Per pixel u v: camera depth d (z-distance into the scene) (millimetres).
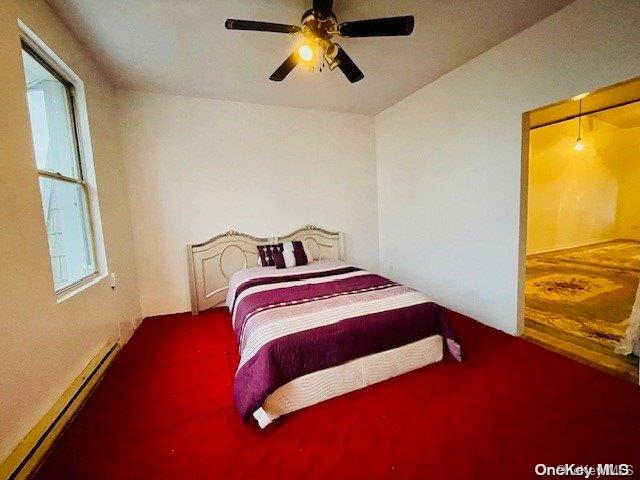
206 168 3328
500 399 1648
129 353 2357
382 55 2514
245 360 1619
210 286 3371
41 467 1283
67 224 2068
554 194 5648
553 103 2072
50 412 1457
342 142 3982
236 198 3479
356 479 1201
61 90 2111
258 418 1461
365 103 3625
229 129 3398
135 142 3035
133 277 2953
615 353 2047
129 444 1415
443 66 2754
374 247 4293
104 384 1922
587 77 1880
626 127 6004
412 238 3623
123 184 2896
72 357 1720
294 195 3764
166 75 2715
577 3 1890
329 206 3975
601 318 2619
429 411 1584
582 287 3482
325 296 2148
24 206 1400
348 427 1494
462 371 1940
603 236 6418
